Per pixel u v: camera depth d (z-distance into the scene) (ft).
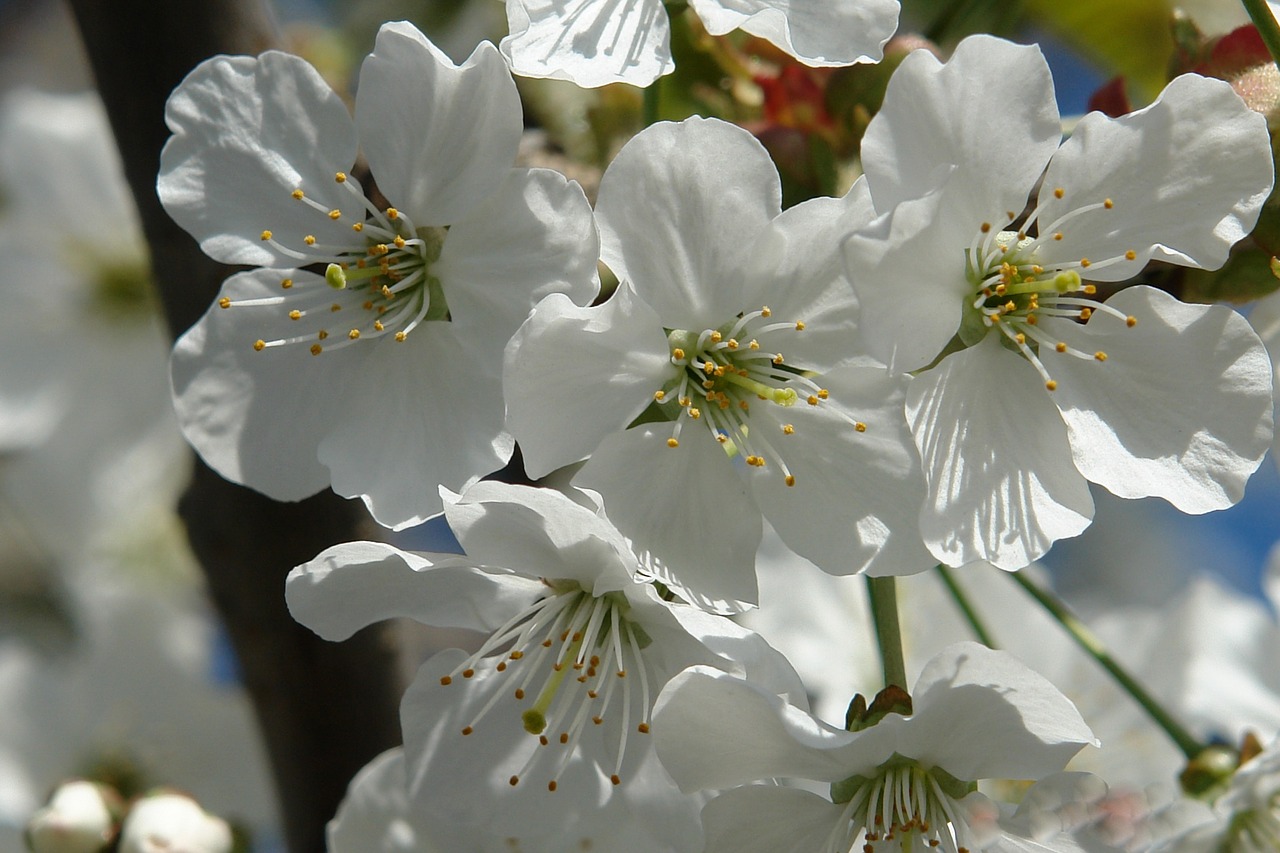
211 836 1.08
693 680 0.94
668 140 0.96
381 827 1.02
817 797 0.97
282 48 1.03
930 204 0.94
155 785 1.15
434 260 0.99
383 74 0.97
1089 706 1.15
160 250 1.03
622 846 0.99
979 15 1.09
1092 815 0.96
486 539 0.97
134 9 1.02
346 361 0.99
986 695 0.95
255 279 1.00
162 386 1.19
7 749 1.15
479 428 0.98
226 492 1.04
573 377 0.96
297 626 1.05
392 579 0.98
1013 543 0.97
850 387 0.97
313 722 1.06
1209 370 0.98
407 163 0.98
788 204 1.04
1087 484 0.98
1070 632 1.05
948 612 1.17
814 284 0.97
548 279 0.97
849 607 1.19
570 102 1.10
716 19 0.99
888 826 0.96
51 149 1.19
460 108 0.97
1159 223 0.98
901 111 0.95
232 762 1.16
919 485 0.97
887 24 0.99
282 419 0.99
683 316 0.97
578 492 0.97
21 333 1.18
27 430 1.18
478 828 0.99
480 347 0.98
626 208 0.96
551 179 0.97
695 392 0.98
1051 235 0.98
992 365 0.98
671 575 0.97
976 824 0.96
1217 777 1.03
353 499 1.05
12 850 1.14
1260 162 0.97
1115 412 0.98
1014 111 0.96
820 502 0.97
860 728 0.96
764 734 0.95
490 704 1.00
